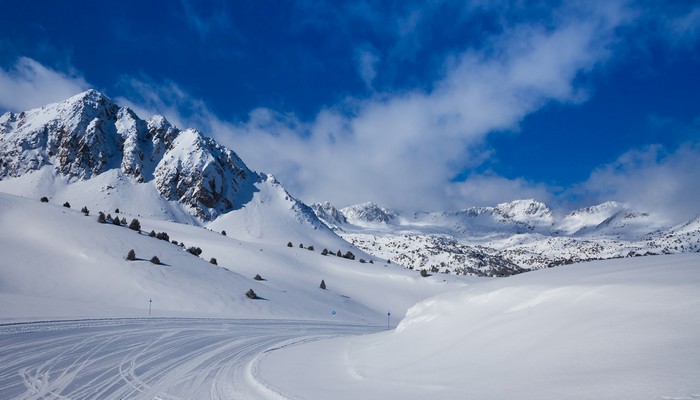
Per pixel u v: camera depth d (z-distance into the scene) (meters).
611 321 8.27
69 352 15.86
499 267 197.62
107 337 20.11
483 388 8.02
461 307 14.86
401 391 9.34
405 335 16.34
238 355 18.50
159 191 157.75
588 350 7.64
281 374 13.52
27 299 29.77
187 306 38.91
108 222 57.41
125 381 12.20
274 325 35.44
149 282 41.25
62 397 10.36
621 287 9.41
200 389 11.54
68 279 37.69
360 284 80.56
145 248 50.16
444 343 12.77
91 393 10.81
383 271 90.38
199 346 20.36
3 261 37.34
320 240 164.00
